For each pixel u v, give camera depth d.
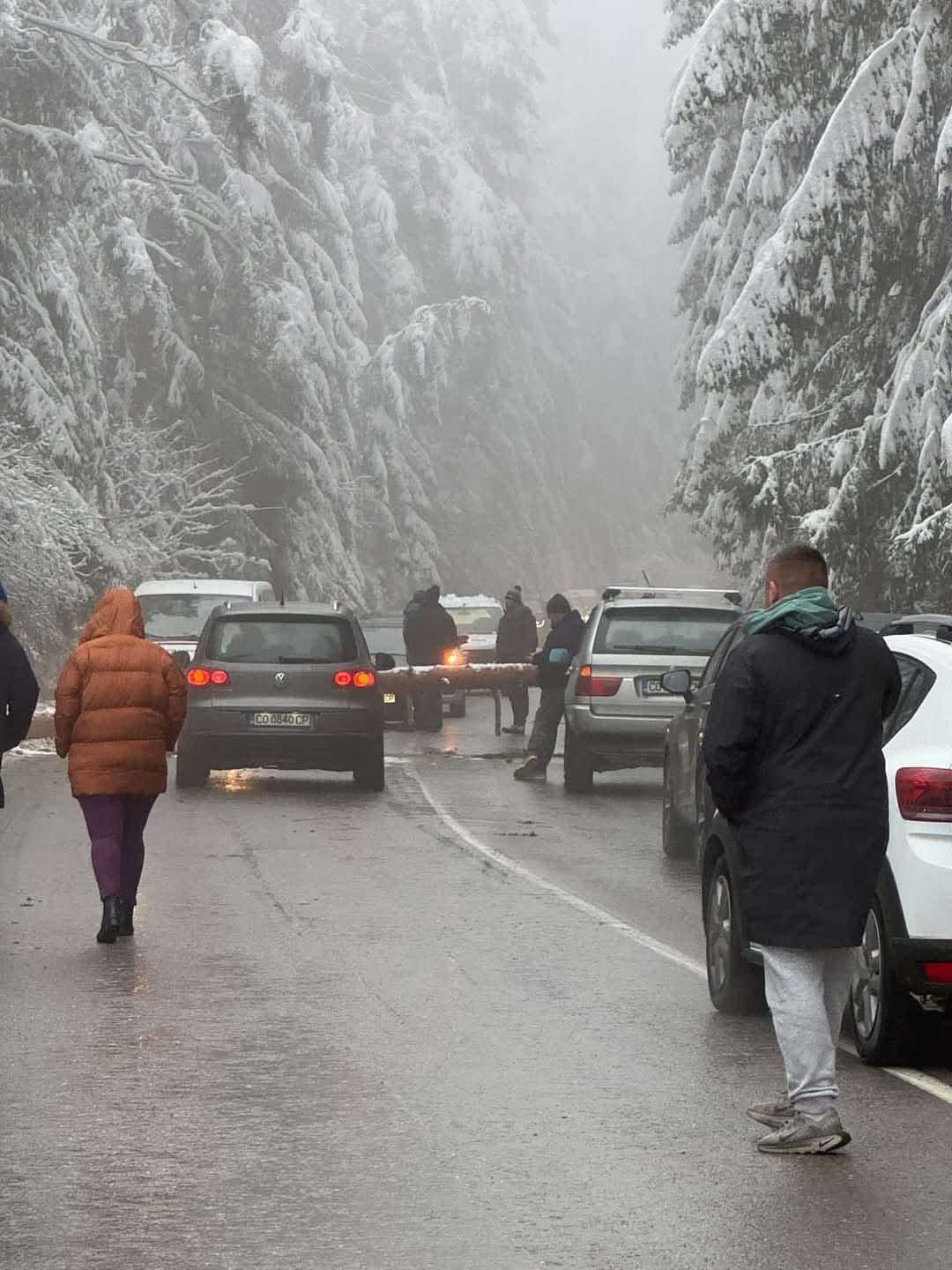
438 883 19.09
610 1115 10.16
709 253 54.34
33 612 47.25
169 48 56.56
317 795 28.52
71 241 56.50
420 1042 11.85
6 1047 11.67
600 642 28.64
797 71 37.66
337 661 28.72
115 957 14.82
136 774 15.60
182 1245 7.95
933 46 34.47
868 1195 8.71
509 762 35.12
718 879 13.11
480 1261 7.75
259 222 64.19
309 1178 8.94
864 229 36.19
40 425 49.00
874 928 11.57
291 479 65.38
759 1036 12.16
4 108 47.81
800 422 42.91
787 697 9.51
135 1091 10.60
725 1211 8.45
